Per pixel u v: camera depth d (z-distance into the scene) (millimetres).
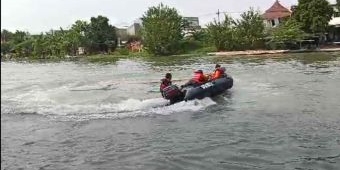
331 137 11484
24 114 16109
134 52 77312
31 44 100000
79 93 22641
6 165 10328
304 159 9930
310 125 12867
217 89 18703
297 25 56688
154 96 20234
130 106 16859
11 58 101375
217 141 11672
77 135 12875
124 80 29500
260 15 62281
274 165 9664
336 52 47344
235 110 15711
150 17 70500
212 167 9727
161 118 14703
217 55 57531
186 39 73688
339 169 9227
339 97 17297
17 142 12266
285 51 52344
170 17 69812
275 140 11484
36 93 23297
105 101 18969
